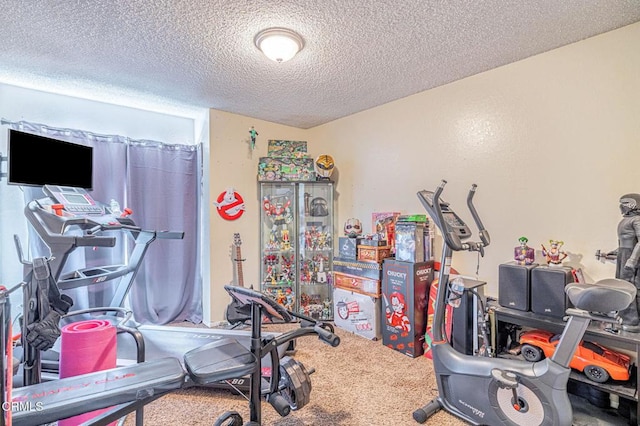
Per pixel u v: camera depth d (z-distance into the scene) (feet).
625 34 6.89
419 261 9.42
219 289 11.96
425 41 7.36
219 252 11.99
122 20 6.52
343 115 12.76
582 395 6.88
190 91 10.25
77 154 9.20
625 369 5.85
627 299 4.69
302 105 11.59
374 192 11.96
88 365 5.80
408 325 9.28
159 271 11.73
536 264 7.51
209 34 7.04
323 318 12.59
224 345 5.78
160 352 8.30
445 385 6.60
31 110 10.04
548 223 7.95
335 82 9.61
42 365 7.82
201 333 9.30
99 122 11.19
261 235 12.62
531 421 5.41
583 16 6.49
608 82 7.11
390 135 11.35
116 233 10.85
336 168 13.34
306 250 12.91
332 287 12.57
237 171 12.46
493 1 5.97
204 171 12.28
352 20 6.53
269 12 6.26
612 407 6.54
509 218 8.59
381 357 9.17
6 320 3.86
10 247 9.40
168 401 6.97
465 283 8.14
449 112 9.75
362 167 12.35
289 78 9.32
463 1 5.96
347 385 7.64
